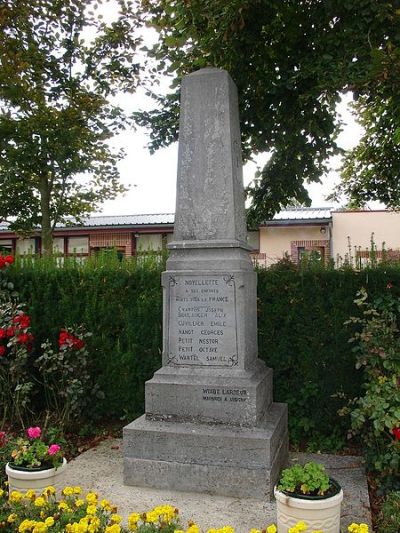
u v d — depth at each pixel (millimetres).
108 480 4367
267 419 4508
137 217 17547
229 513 3709
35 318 6508
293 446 5531
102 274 6359
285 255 6066
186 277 4602
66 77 10977
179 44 6031
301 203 8203
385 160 8867
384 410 4066
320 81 5543
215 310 4516
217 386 4324
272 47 6398
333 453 5293
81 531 2754
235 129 5000
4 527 3055
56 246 12117
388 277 5473
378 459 4270
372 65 4824
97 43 10758
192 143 4852
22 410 6293
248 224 8453
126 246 16094
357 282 5547
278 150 7266
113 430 6090
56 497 3900
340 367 5516
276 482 4152
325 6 5457
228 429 4195
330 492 3230
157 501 3916
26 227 13094
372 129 8203
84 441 5762
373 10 5176
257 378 4539
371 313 5035
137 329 6172
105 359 6238
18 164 11414
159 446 4180
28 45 10188
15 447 4195
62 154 11344
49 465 3744
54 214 13445
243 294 4484
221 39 5723
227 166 4758
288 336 5695
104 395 6102
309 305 5652
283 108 6594
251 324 4855
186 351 4574
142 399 6125
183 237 4797
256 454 3973
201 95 4871
